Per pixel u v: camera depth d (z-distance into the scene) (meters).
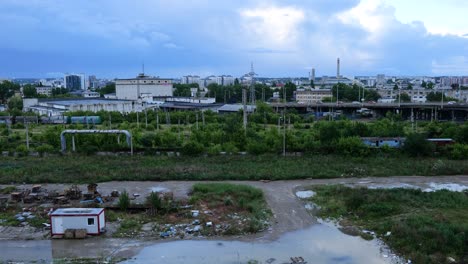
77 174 49.44
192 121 110.31
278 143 62.78
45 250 29.47
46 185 45.62
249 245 30.30
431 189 44.03
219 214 36.06
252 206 37.38
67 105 138.75
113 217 35.16
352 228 33.28
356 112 152.12
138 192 42.56
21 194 40.06
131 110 144.62
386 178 48.72
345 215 36.34
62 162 56.41
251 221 34.22
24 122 103.06
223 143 67.38
